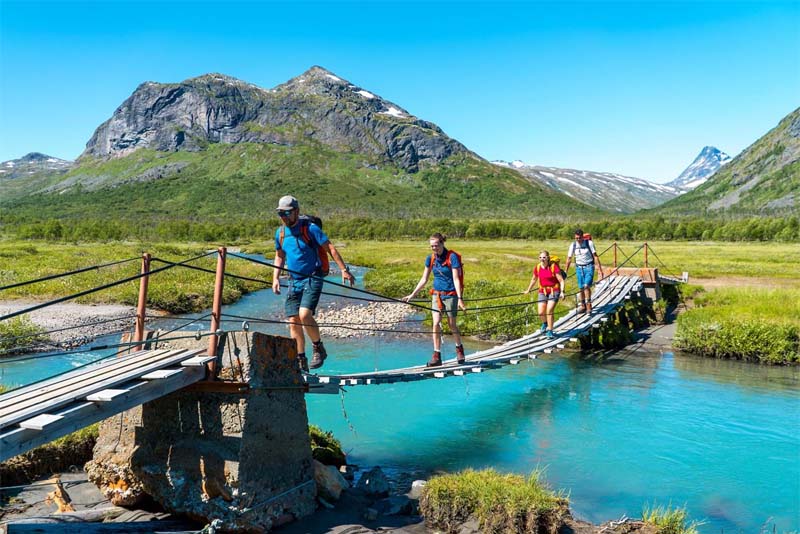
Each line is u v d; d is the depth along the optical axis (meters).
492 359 13.33
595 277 27.25
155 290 31.16
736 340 19.30
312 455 9.41
